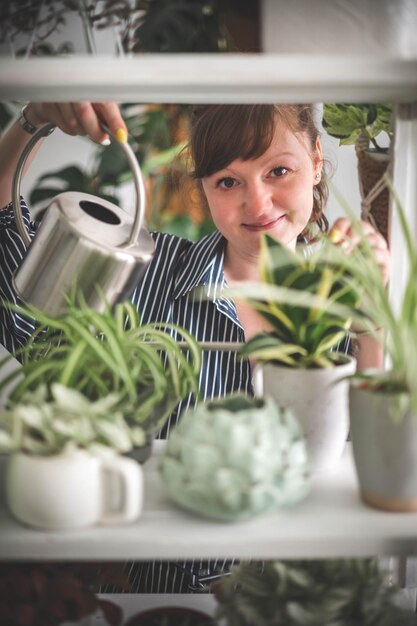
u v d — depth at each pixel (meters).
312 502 0.57
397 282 0.69
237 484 0.51
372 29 0.69
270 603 0.57
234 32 0.98
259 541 0.52
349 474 0.62
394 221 0.68
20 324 1.21
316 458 0.61
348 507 0.56
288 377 0.60
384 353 0.70
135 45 1.39
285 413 0.55
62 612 0.59
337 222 0.68
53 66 0.52
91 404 0.54
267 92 0.57
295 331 0.60
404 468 0.54
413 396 0.53
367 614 0.57
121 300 0.73
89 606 0.60
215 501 0.51
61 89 0.56
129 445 0.53
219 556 0.52
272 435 0.52
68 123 0.78
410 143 0.65
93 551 0.52
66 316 0.61
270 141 1.08
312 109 1.16
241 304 1.30
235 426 0.51
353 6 0.70
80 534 0.52
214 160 1.11
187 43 1.38
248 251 1.21
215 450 0.51
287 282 0.58
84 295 0.72
